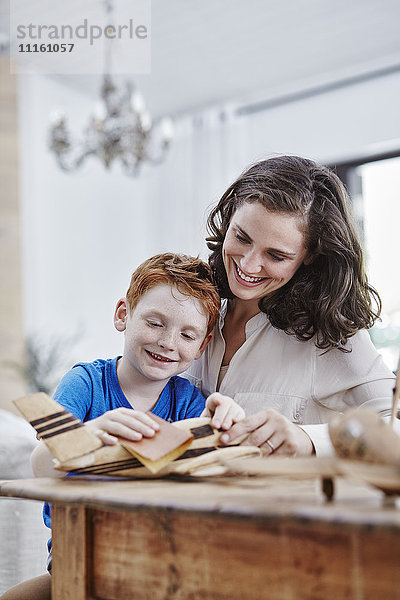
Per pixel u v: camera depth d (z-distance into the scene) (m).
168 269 1.04
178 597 0.59
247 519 0.49
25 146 3.72
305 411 1.11
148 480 0.72
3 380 3.40
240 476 0.73
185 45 3.50
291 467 0.56
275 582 0.54
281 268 1.05
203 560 0.58
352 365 1.09
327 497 0.55
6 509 1.53
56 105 3.91
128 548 0.63
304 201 1.05
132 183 4.41
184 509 0.53
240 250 1.06
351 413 0.55
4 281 3.45
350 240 1.12
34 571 1.53
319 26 3.30
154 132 4.46
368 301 1.14
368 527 0.44
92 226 4.08
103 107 2.93
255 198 1.04
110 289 4.16
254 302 1.17
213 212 1.19
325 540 0.51
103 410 1.04
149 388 1.06
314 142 3.86
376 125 3.63
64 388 1.03
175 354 1.01
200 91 4.06
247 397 1.13
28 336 3.59
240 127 4.15
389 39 3.42
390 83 3.61
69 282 3.89
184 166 4.35
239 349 1.16
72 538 0.67
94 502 0.59
